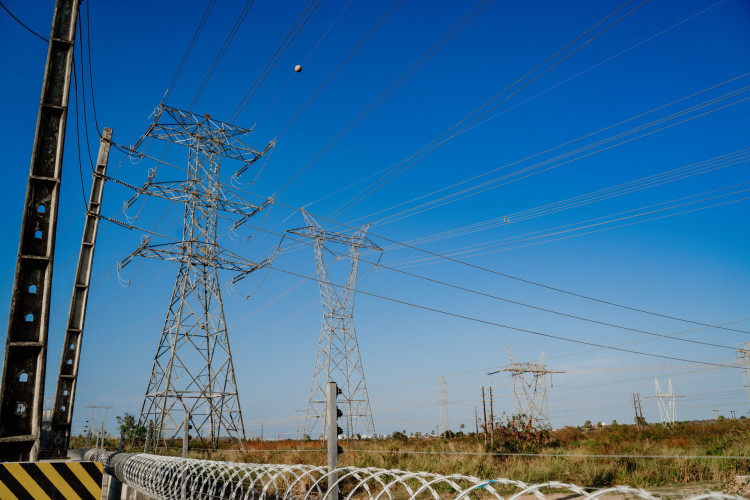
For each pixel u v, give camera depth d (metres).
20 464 6.73
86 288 19.83
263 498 6.50
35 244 8.51
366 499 14.55
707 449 22.64
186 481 8.43
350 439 40.41
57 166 8.84
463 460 20.86
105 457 15.27
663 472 16.81
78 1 9.66
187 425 13.00
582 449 27.25
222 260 33.28
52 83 9.21
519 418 31.53
